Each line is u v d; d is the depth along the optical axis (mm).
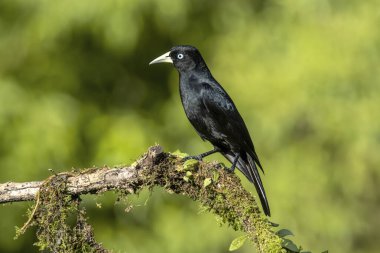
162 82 16625
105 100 16062
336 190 16672
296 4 15297
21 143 14039
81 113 15242
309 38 14961
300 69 14820
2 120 13992
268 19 15625
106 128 15234
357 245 19234
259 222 6551
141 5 14312
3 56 15141
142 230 15375
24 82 14961
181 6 14422
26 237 14664
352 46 14977
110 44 14922
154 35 15977
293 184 15531
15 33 15172
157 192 15055
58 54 15453
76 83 15570
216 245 15336
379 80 15141
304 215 15742
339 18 15219
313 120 15375
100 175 6707
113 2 14148
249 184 14758
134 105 16297
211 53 15727
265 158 15555
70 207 6738
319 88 14828
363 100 15188
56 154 14219
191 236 15234
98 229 15117
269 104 14953
